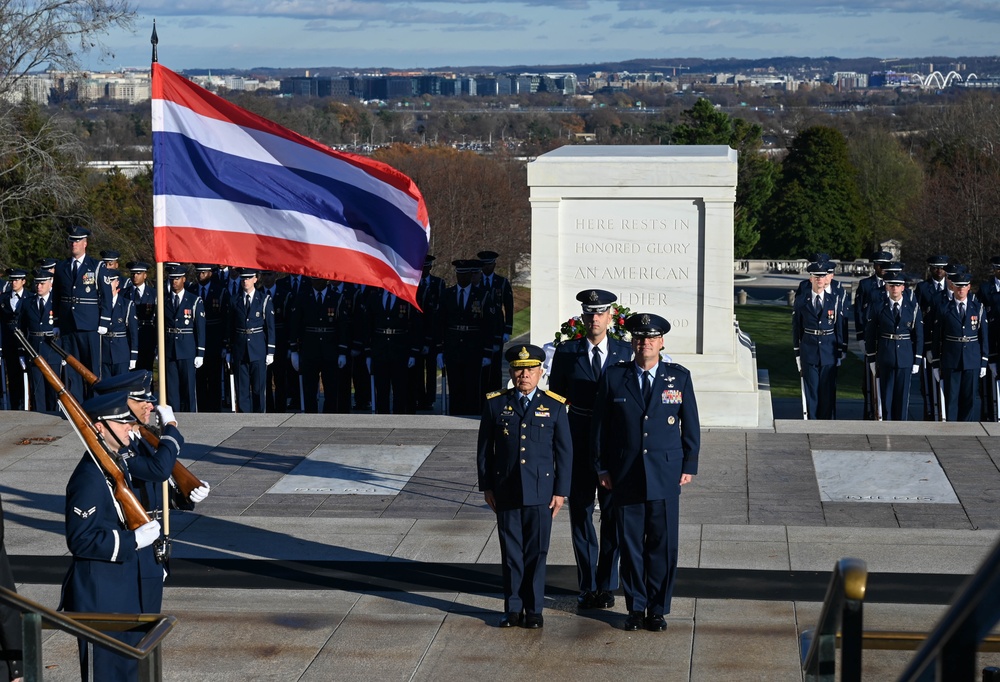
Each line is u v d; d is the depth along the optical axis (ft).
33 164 104.68
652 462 25.14
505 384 74.79
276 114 321.73
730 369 44.01
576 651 24.48
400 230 29.89
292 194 29.50
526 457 25.44
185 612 26.84
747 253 234.38
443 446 41.86
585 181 44.45
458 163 189.57
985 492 34.99
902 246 194.49
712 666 23.50
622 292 44.91
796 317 49.47
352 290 53.01
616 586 27.17
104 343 51.60
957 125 246.68
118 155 234.17
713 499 34.94
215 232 29.32
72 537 20.03
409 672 23.56
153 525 20.36
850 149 247.70
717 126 213.87
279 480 37.78
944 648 7.57
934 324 48.19
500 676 23.27
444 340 51.57
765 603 26.76
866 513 33.27
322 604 27.30
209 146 29.17
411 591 28.12
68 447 42.78
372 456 40.60
